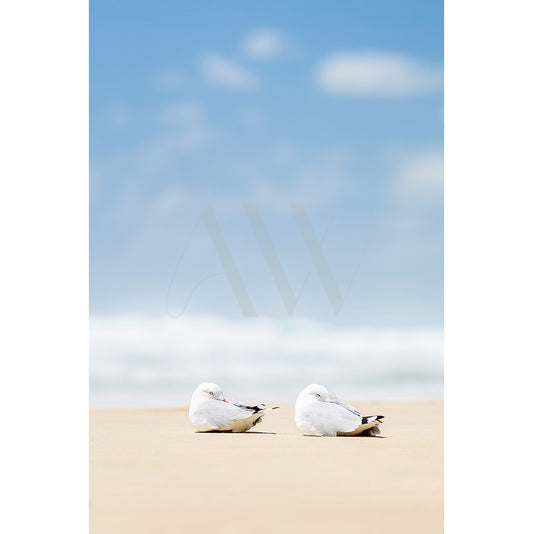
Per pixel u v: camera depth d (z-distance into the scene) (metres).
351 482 2.32
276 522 2.03
